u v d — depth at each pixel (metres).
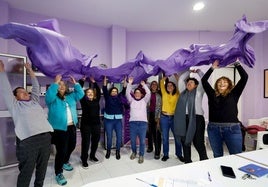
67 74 2.55
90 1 3.07
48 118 2.36
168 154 3.26
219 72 4.38
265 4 3.21
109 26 4.16
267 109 4.21
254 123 3.95
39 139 1.88
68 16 3.64
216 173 1.21
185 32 4.50
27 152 1.82
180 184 1.07
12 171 2.78
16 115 1.84
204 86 2.24
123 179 1.13
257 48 4.26
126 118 4.00
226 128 2.06
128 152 3.65
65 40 2.14
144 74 3.11
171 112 3.05
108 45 4.27
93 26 4.12
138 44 4.48
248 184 1.08
